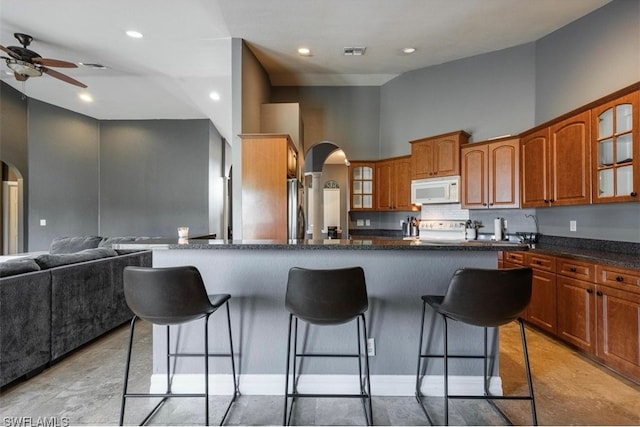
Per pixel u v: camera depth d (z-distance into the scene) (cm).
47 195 636
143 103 629
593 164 285
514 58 418
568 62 355
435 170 459
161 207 730
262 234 361
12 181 688
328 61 454
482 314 168
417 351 217
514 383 229
